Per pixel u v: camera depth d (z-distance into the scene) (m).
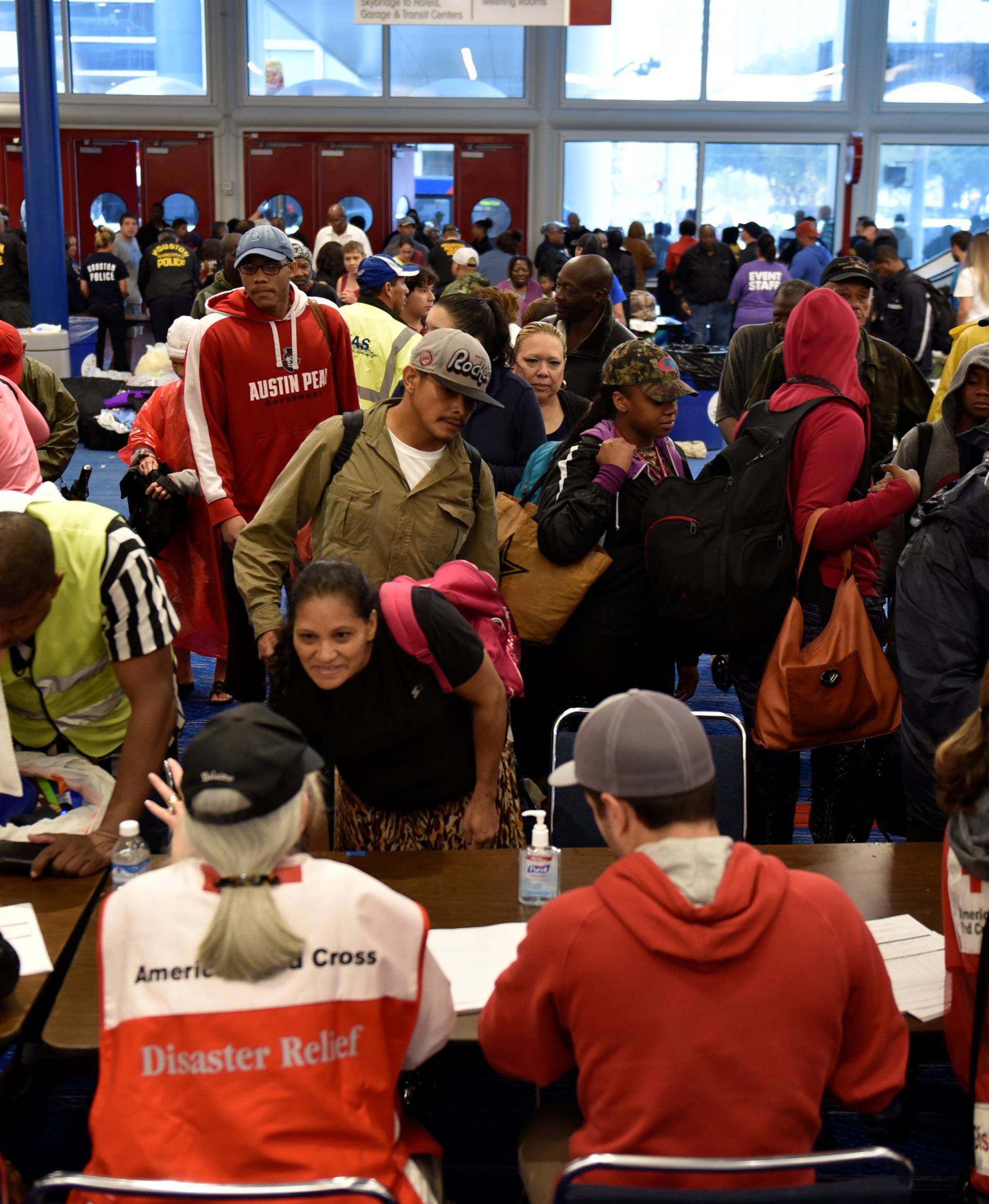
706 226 14.01
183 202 16.12
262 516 3.02
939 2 15.99
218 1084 1.55
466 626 2.42
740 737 2.84
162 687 2.46
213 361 4.02
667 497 3.14
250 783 1.56
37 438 3.60
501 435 3.75
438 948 2.14
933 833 2.91
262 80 15.90
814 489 3.02
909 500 2.90
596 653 3.36
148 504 4.46
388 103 15.95
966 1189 1.96
